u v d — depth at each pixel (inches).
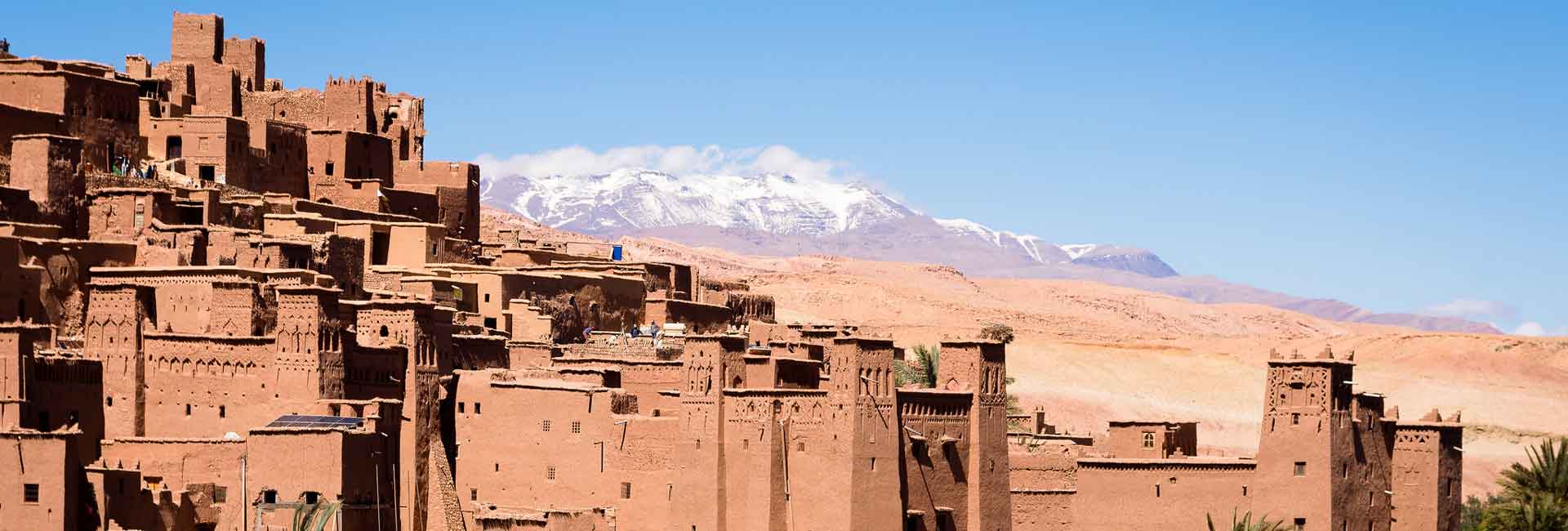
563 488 4960.6
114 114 6161.4
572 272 6240.2
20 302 5118.1
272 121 6555.1
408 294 5575.8
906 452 4766.2
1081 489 4904.0
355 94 6958.7
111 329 4970.5
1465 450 7810.0
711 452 4813.0
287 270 5236.2
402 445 4940.9
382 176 6830.7
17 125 5792.3
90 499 4562.0
